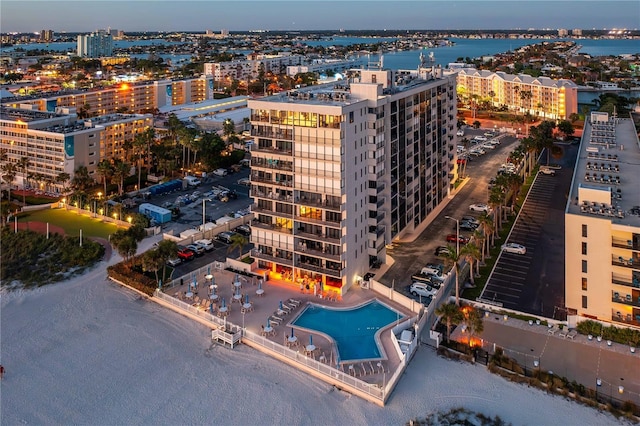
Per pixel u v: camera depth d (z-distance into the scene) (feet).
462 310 307.37
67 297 372.58
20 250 440.04
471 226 479.00
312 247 374.84
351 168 360.28
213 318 334.65
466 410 255.29
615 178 393.70
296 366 294.46
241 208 557.74
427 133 485.15
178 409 260.42
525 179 642.63
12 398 268.00
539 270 398.62
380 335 317.83
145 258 375.86
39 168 627.87
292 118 357.82
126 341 319.06
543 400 261.85
